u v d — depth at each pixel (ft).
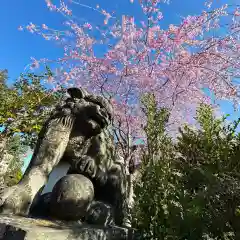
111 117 7.43
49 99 28.27
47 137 6.79
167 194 5.84
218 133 6.63
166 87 19.62
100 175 6.73
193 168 5.88
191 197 5.59
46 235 4.32
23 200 5.56
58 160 6.72
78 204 5.47
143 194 6.15
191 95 19.42
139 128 19.66
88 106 7.13
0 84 31.24
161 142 7.11
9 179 27.50
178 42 19.30
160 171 6.20
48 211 5.86
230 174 5.57
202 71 19.16
